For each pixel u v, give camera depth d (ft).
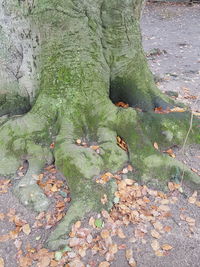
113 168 4.76
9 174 4.95
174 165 4.87
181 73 10.20
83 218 4.20
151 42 14.48
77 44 5.06
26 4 5.11
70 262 3.79
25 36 5.34
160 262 3.85
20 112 5.88
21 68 5.60
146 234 4.17
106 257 3.87
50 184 4.74
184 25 17.84
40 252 3.89
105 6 5.28
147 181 4.79
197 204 4.60
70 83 5.15
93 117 5.17
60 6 4.84
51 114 5.23
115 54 5.65
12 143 5.07
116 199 4.45
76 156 4.61
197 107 7.43
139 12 5.81
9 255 3.96
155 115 5.30
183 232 4.22
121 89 5.92
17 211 4.47
